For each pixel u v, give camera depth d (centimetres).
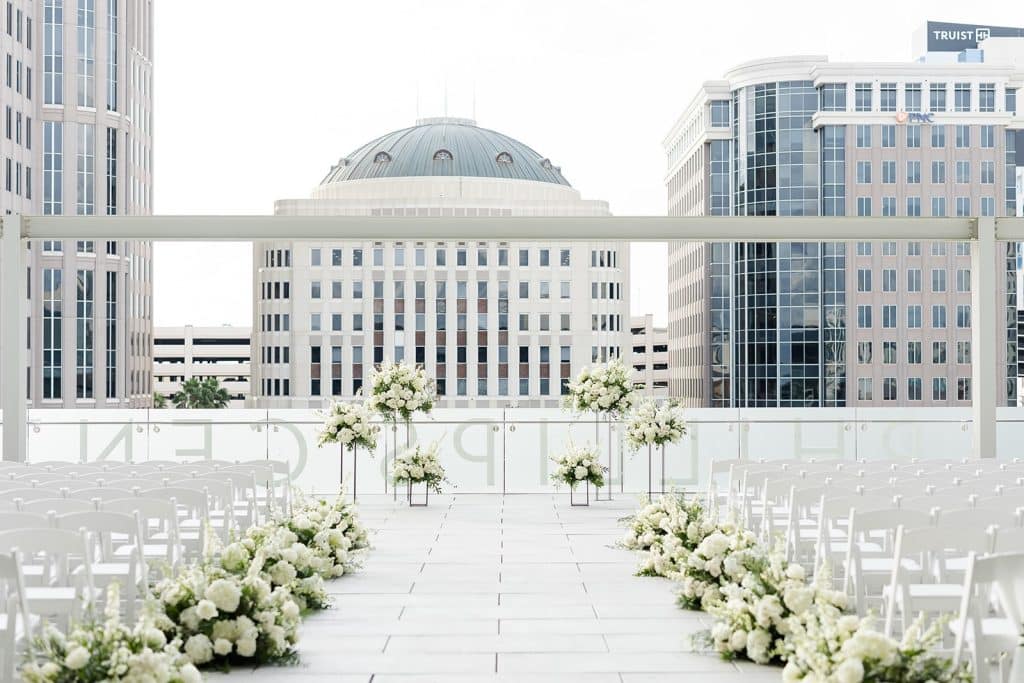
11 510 696
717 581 811
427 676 629
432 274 9431
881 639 471
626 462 1644
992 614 692
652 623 767
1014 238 1359
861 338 8138
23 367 1355
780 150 8300
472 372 9356
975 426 1360
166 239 1357
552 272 9356
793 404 8175
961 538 579
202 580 650
